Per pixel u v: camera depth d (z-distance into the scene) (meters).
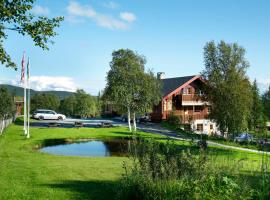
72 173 16.38
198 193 8.97
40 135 36.97
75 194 12.13
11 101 47.19
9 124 46.81
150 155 11.37
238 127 38.94
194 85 64.75
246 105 39.31
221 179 9.59
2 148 25.97
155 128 52.50
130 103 46.66
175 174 10.23
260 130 14.48
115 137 40.12
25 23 15.42
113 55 49.19
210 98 41.62
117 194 11.12
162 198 9.37
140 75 46.62
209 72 42.03
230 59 41.22
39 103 80.69
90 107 76.25
